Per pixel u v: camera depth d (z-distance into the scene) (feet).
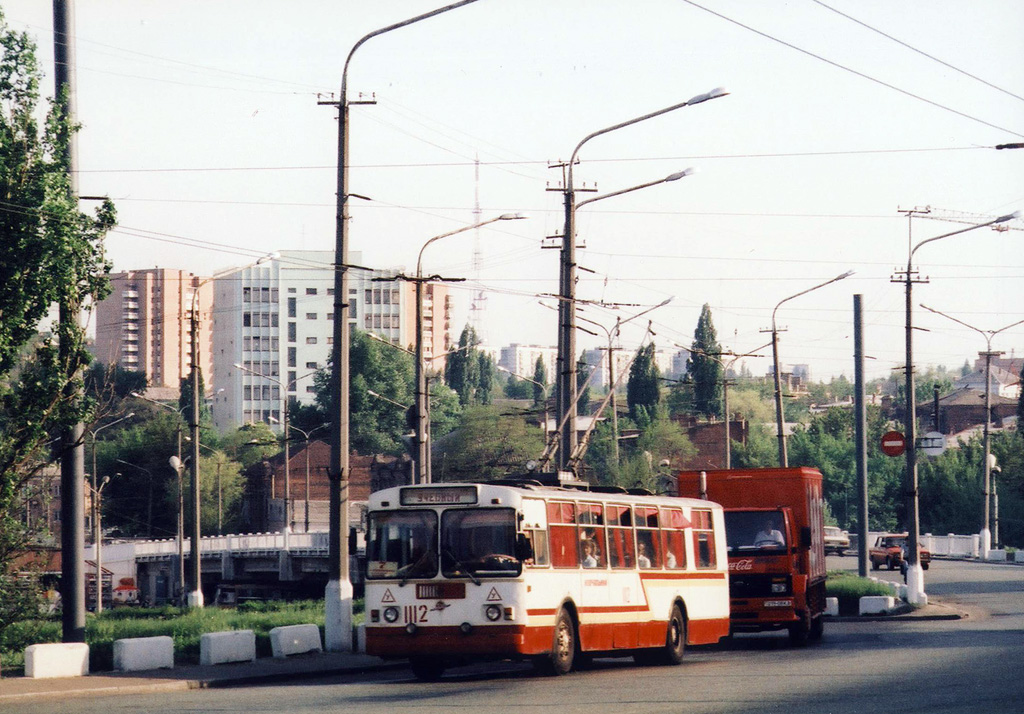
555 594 76.69
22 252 80.59
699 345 470.39
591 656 89.51
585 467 122.11
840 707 54.03
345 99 96.37
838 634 119.24
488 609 73.67
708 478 108.68
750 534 105.29
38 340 82.84
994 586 194.70
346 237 96.32
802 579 104.37
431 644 74.23
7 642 97.66
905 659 81.15
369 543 76.69
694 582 94.12
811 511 109.09
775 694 60.29
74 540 83.66
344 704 59.16
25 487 87.56
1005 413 582.35
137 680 74.54
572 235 124.88
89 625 134.21
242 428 513.86
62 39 83.41
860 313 173.47
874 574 242.58
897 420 588.09
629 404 473.26
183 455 433.48
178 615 171.12
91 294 83.56
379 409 514.68
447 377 609.42
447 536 75.10
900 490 395.14
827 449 413.39
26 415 81.46
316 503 456.04
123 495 429.79
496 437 313.32
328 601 96.58
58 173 81.76
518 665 91.66
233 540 335.67
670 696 60.64
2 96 81.97
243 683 77.66
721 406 467.93
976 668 72.54
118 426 486.79
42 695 66.08
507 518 74.49
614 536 84.33
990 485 357.41
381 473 391.86
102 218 83.97
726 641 119.44
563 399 124.57
